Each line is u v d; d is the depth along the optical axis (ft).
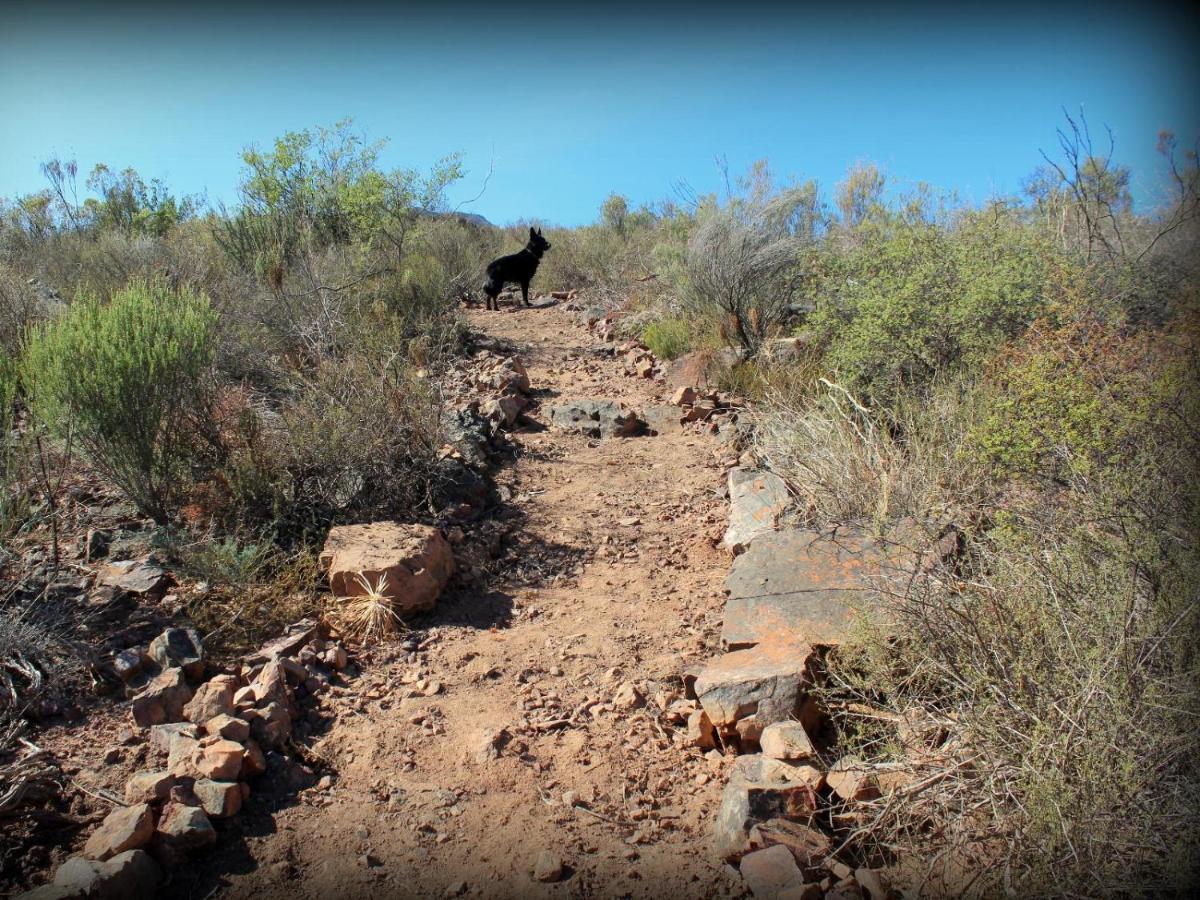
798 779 10.26
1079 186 21.68
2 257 34.78
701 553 18.11
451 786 11.10
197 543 15.65
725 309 30.63
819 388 22.66
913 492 15.80
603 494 21.21
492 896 9.34
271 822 10.36
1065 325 16.16
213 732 11.25
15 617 12.67
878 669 11.25
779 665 12.01
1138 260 18.80
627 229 62.69
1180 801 8.50
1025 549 11.71
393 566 15.05
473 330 37.81
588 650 14.44
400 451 19.86
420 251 44.93
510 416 25.59
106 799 10.28
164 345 17.17
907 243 22.26
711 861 9.82
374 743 11.89
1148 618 9.73
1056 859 8.46
